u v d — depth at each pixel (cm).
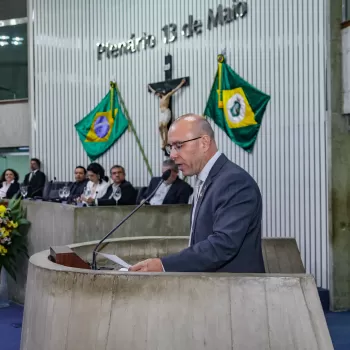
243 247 197
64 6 962
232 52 706
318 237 592
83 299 165
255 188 200
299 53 622
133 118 862
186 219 506
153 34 829
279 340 154
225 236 188
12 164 1150
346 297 535
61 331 166
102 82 913
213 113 720
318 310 158
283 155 637
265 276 159
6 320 494
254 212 197
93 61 925
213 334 155
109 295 162
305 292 158
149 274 162
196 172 214
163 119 795
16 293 562
